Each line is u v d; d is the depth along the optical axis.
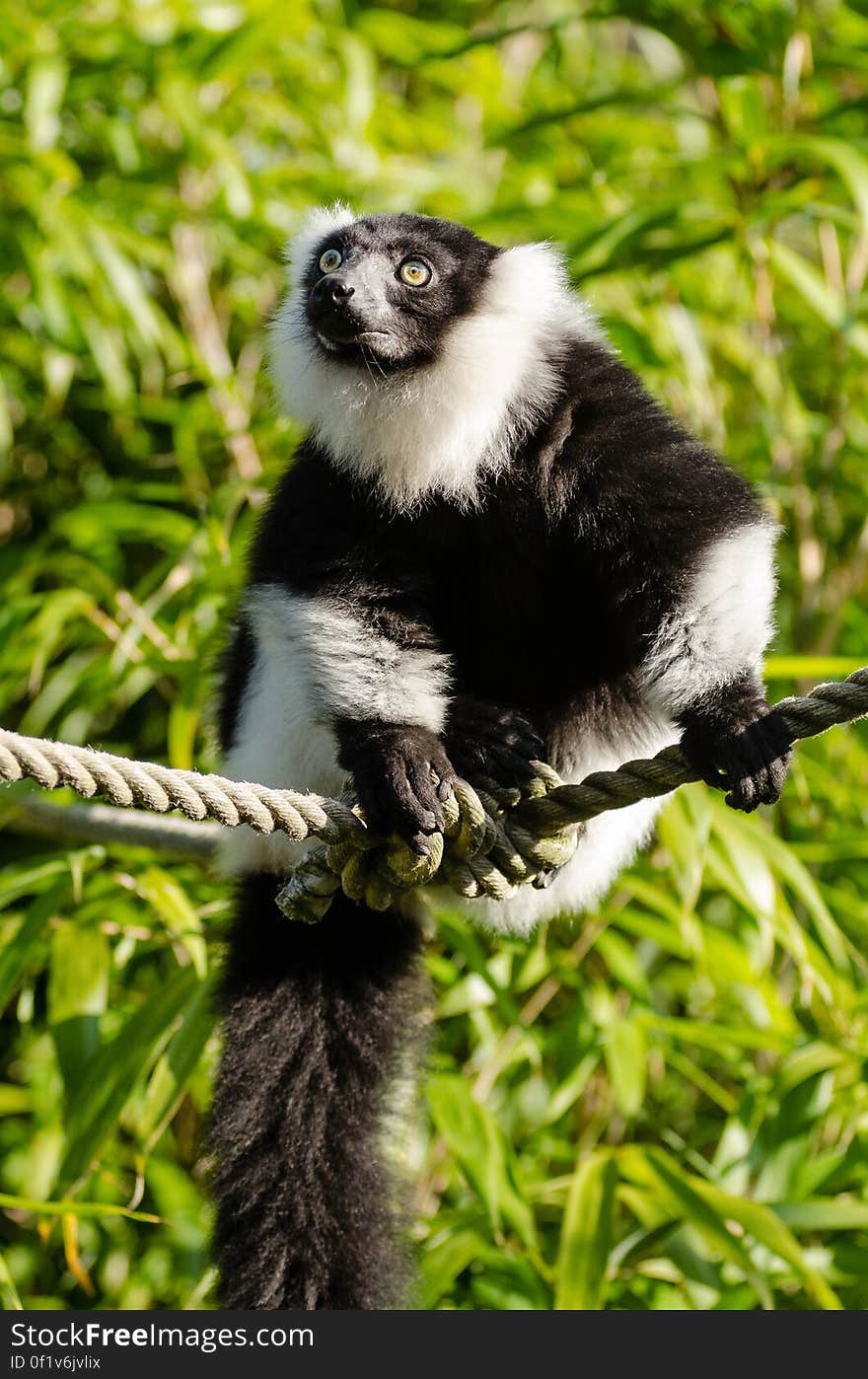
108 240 10.48
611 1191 7.55
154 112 11.95
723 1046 9.16
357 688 6.30
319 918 6.09
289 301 7.62
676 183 11.12
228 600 9.31
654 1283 8.70
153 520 10.56
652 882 9.99
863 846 9.50
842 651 10.95
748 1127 8.70
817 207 9.86
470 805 5.88
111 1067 7.89
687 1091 10.74
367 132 11.41
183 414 11.17
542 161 12.19
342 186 11.33
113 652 10.16
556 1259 8.35
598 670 6.97
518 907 7.38
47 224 10.40
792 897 9.97
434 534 6.92
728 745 5.86
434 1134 9.61
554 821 6.15
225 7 10.99
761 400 11.08
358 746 6.08
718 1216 7.46
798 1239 9.31
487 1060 9.43
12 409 11.72
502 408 6.91
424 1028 7.49
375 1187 7.06
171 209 11.31
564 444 6.79
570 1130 10.25
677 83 11.07
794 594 10.90
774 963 10.40
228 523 9.65
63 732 10.38
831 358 11.91
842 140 10.12
